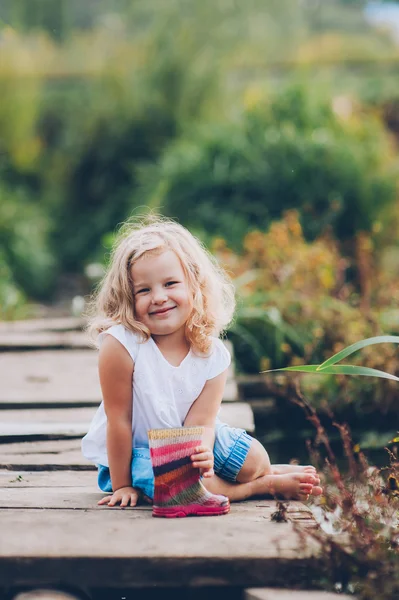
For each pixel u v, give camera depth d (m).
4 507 3.02
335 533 2.97
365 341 3.15
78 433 4.08
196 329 3.15
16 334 6.78
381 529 2.91
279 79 14.97
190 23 13.63
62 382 5.27
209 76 13.38
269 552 2.61
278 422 5.33
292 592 2.56
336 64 15.52
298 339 6.02
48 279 11.72
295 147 9.38
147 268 3.09
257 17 14.46
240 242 8.84
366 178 9.35
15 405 4.74
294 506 3.08
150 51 13.63
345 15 18.81
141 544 2.66
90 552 2.59
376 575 2.51
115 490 3.11
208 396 3.17
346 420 5.23
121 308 3.13
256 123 10.05
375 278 7.18
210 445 3.14
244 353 6.15
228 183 9.43
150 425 3.12
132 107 13.41
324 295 6.36
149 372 3.08
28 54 14.49
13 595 2.64
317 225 8.84
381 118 12.97
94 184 13.48
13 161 13.85
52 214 13.39
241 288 6.52
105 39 15.06
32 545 2.65
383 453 4.78
